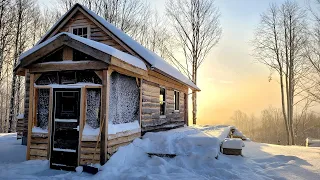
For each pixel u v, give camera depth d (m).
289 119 23.48
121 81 7.26
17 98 24.19
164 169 5.95
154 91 9.75
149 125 9.05
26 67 6.85
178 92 13.81
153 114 9.54
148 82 9.14
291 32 23.42
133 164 6.45
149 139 7.90
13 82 20.56
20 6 21.89
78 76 6.54
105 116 6.11
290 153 8.62
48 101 6.87
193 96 21.78
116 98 6.93
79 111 6.35
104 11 23.59
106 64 6.13
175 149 7.19
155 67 8.06
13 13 20.92
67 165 6.27
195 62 22.53
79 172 5.79
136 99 8.21
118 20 24.00
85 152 6.17
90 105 6.43
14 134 14.63
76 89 6.45
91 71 6.43
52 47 6.45
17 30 21.69
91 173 5.68
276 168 6.29
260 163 6.91
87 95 6.48
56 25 10.03
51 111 6.58
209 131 10.46
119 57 6.30
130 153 6.83
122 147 6.70
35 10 24.25
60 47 6.50
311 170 6.07
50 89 6.66
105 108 6.12
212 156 6.55
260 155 8.05
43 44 6.53
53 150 6.45
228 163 6.31
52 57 6.71
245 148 9.75
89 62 6.28
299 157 7.65
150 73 9.22
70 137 6.36
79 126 6.27
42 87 6.77
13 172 5.65
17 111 23.97
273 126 57.47
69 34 6.32
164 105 11.16
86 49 6.10
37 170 6.09
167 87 11.61
